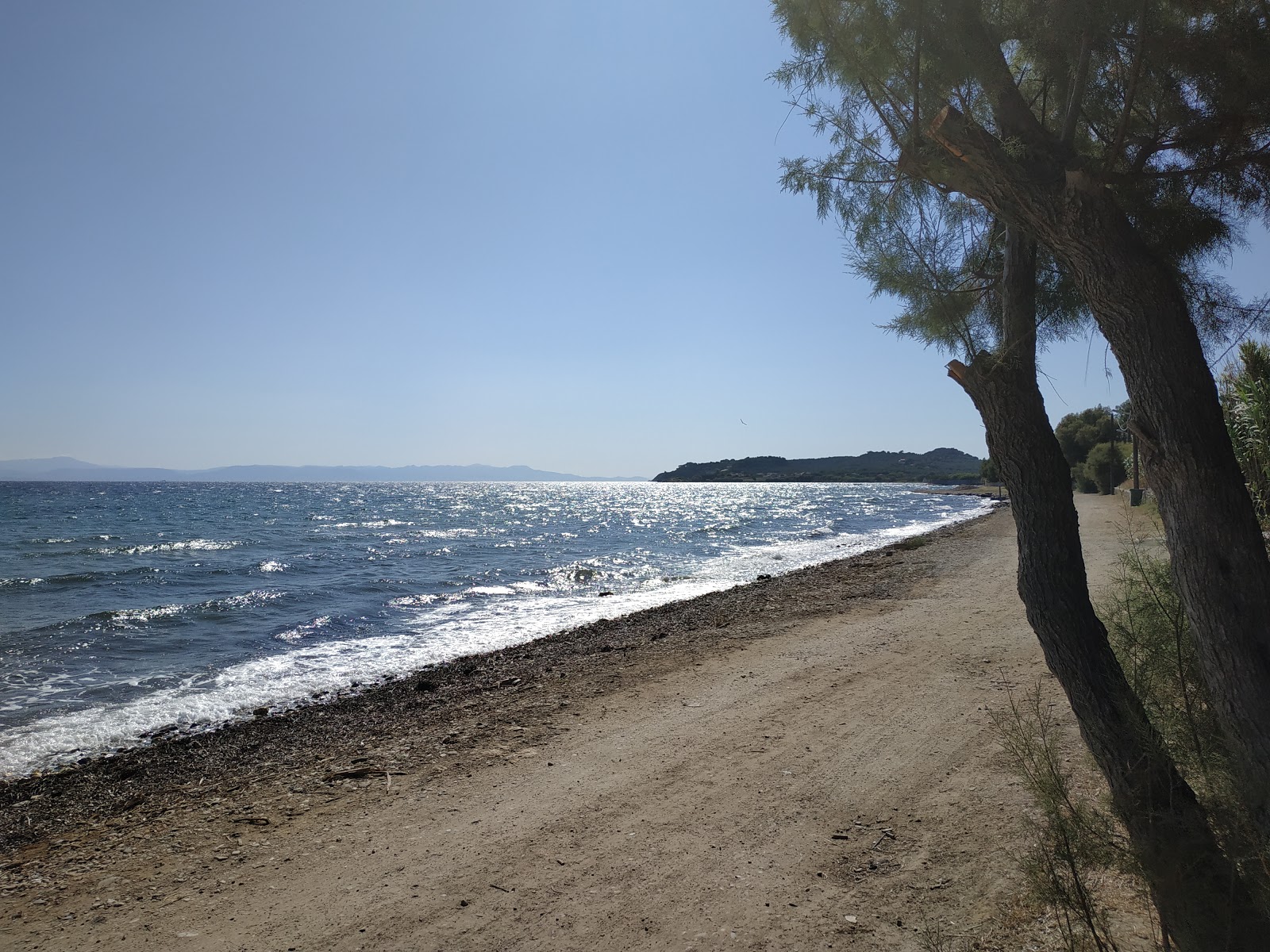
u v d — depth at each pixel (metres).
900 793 5.02
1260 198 3.28
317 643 13.19
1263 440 7.11
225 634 14.05
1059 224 2.84
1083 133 3.66
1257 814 2.46
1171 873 2.53
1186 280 3.34
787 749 6.02
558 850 4.53
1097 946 2.82
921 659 8.57
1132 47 3.09
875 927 3.52
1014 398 3.31
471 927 3.74
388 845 4.74
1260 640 2.42
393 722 7.85
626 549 31.42
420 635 13.89
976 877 3.83
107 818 5.61
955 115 3.01
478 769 6.09
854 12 3.29
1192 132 3.16
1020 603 11.76
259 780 6.24
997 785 4.94
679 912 3.79
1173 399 2.58
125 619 15.45
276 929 3.79
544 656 11.00
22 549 31.23
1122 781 3.02
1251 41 2.87
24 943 3.78
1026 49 3.38
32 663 11.71
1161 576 3.55
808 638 10.43
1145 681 3.26
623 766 5.90
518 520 57.72
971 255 4.12
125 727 8.46
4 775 7.01
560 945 3.55
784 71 3.59
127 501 91.62
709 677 8.66
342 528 46.97
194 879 4.43
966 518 45.28
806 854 4.30
